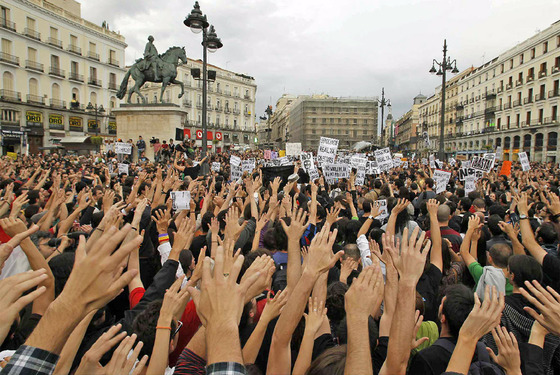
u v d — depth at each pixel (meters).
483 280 3.12
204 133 15.63
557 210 5.20
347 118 83.88
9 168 11.75
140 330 2.37
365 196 7.74
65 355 1.48
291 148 19.59
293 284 2.55
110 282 1.27
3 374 1.17
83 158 20.36
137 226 2.87
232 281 1.44
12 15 42.41
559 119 47.84
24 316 2.85
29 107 44.72
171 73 23.81
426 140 23.14
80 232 4.27
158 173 6.29
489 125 64.31
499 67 61.59
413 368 2.40
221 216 5.07
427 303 3.56
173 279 3.06
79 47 50.53
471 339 1.84
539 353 2.48
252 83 85.50
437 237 3.86
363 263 4.13
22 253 3.38
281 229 4.09
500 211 6.45
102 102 54.12
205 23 14.62
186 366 2.09
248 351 2.28
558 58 48.03
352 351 1.73
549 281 3.62
